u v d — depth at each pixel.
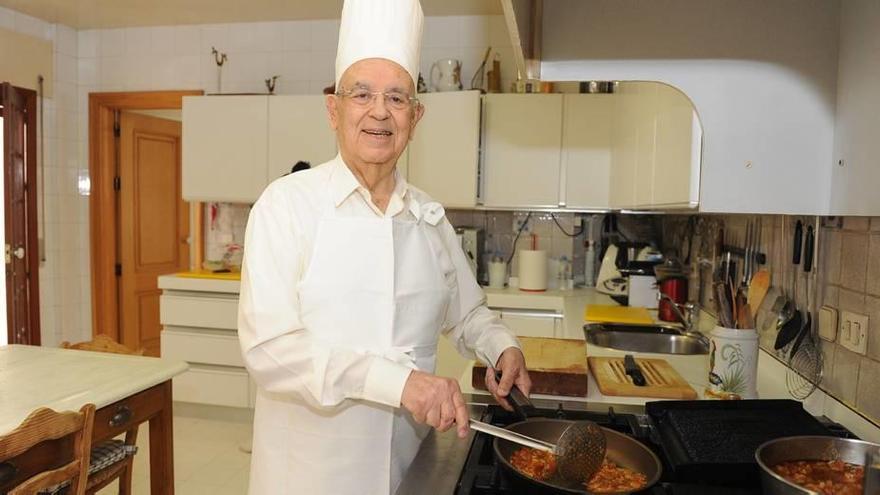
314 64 3.96
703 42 1.24
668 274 2.73
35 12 3.85
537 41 1.23
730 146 1.26
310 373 1.02
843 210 1.20
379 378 0.98
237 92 4.06
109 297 4.36
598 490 1.00
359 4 1.14
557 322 3.24
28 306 3.91
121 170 4.37
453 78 3.49
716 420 1.20
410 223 1.24
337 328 1.16
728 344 1.48
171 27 4.12
